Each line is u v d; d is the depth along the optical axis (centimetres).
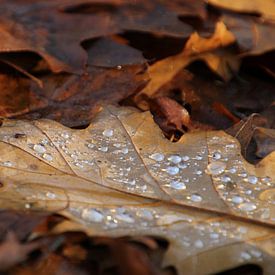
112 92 56
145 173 49
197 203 48
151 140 50
